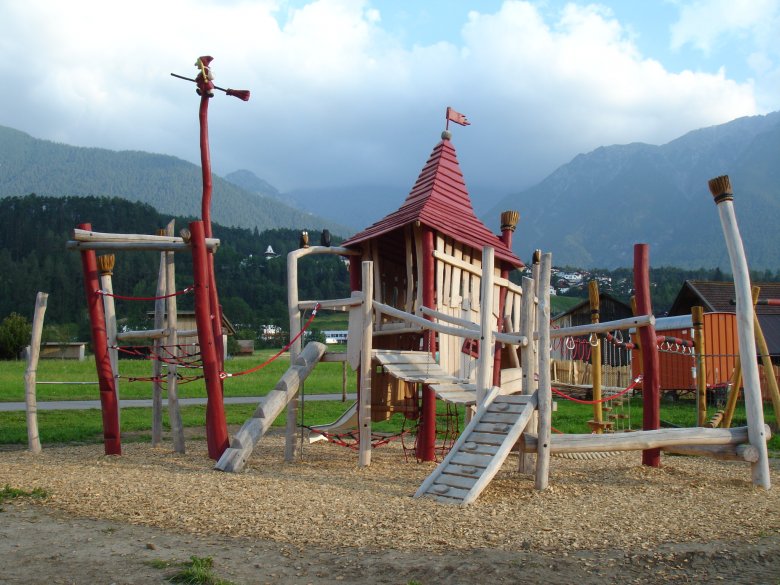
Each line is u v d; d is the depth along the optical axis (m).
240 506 7.72
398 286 14.41
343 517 7.23
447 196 13.62
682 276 136.38
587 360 28.62
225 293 93.62
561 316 39.97
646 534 6.52
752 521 7.02
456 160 14.43
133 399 24.41
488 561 5.77
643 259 10.36
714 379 24.09
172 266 12.83
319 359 12.03
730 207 9.59
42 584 5.35
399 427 17.64
